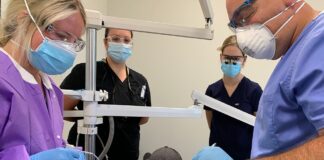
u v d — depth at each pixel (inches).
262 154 37.0
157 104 117.8
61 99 49.4
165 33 50.0
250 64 114.6
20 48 40.5
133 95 80.5
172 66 117.1
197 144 117.0
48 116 42.6
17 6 40.1
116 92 78.1
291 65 33.8
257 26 35.9
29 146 37.4
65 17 40.4
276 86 35.2
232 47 82.4
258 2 35.7
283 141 34.4
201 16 115.0
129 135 80.7
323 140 26.4
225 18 114.3
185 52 116.5
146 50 117.6
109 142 54.6
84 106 47.5
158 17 117.3
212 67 115.7
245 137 83.9
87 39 47.4
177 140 117.8
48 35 40.8
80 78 74.2
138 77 84.1
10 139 35.9
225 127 85.4
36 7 39.9
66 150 35.3
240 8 36.6
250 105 85.4
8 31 40.4
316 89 29.0
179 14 116.4
